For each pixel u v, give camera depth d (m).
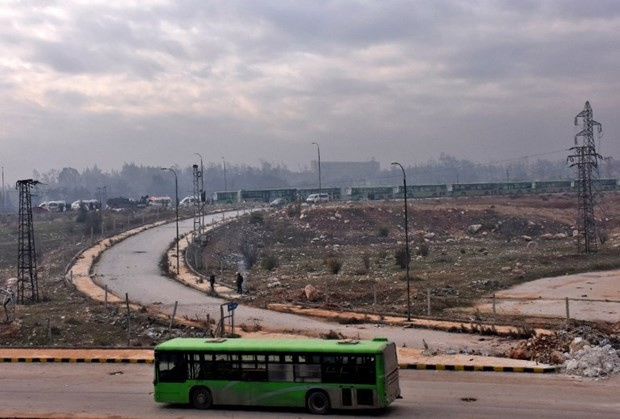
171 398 26.70
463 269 76.00
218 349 26.39
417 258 88.81
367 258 83.44
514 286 66.12
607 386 28.02
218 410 26.27
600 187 182.50
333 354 25.17
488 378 30.11
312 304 55.19
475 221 127.25
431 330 44.28
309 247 105.19
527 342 35.81
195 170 100.44
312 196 155.88
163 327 46.88
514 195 166.12
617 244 99.12
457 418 23.89
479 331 42.75
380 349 24.83
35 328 46.28
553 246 102.25
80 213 130.12
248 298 59.44
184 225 117.38
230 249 99.44
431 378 30.42
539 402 25.64
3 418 25.75
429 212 129.00
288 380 25.59
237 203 166.25
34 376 33.56
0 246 107.19
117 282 70.06
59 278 74.06
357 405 24.83
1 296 63.47
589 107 106.44
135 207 154.50
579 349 33.00
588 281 69.31
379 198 165.50
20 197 67.06
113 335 45.09
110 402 28.00
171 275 73.81
